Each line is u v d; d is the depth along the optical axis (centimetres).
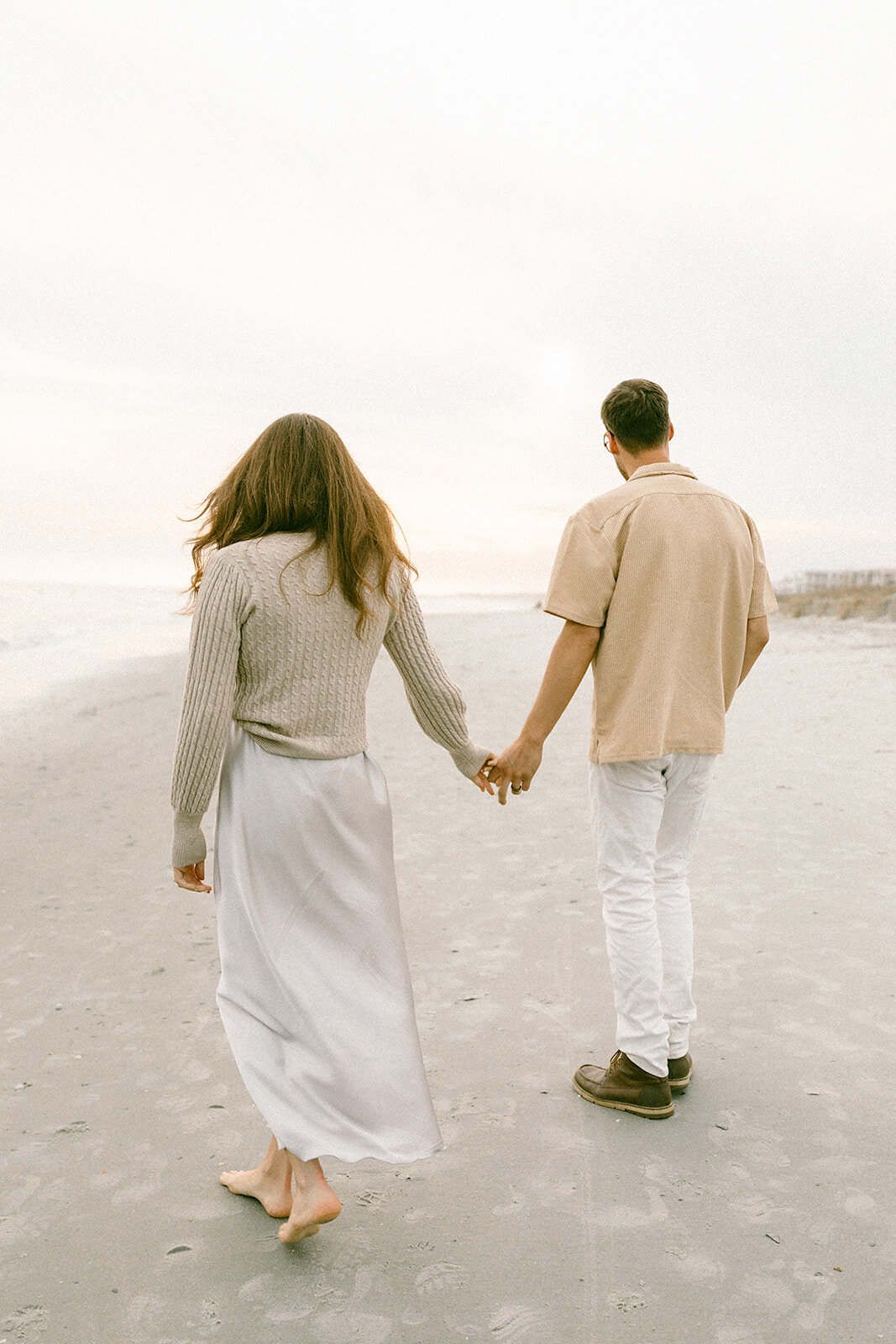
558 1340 157
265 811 167
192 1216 196
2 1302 170
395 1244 184
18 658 1658
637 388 233
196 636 162
